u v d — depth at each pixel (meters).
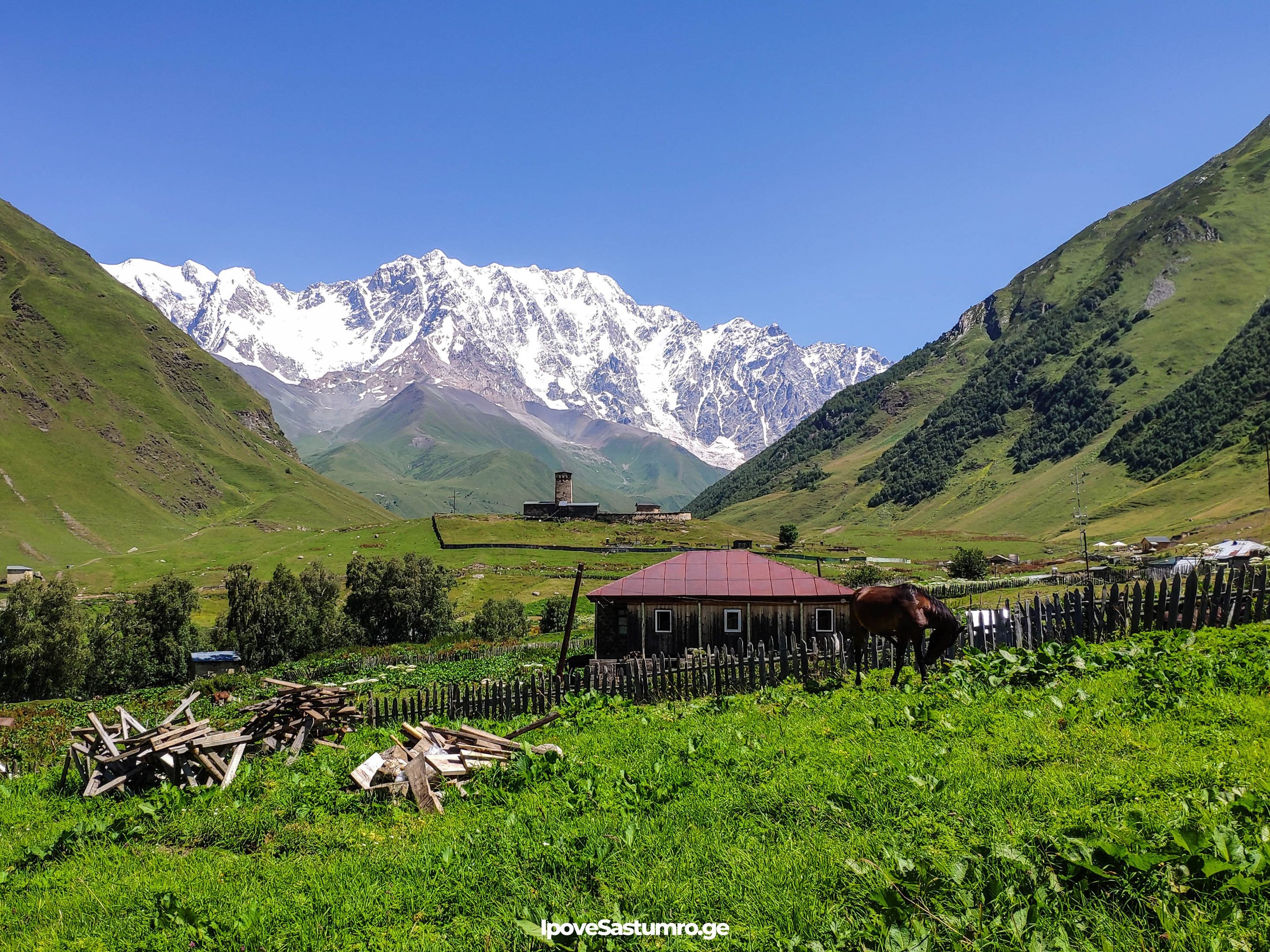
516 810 11.66
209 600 180.50
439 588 110.06
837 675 20.27
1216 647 16.00
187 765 17.12
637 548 196.88
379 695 46.16
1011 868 7.28
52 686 87.38
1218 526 171.50
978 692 14.95
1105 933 6.30
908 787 9.80
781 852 8.50
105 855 12.65
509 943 7.70
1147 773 9.15
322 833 12.16
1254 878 6.55
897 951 6.32
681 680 22.30
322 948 8.24
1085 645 17.97
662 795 10.88
